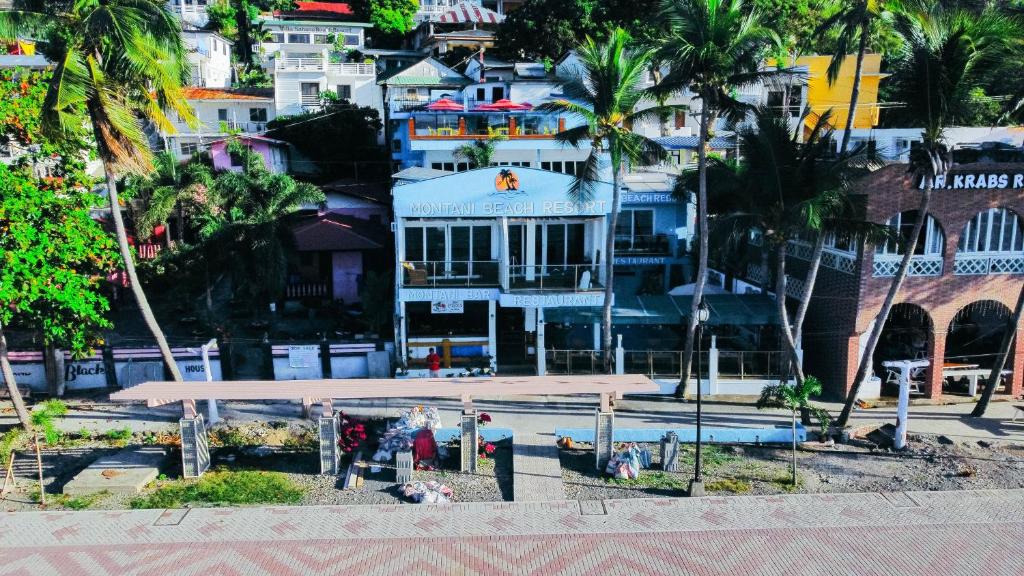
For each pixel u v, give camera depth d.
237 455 23.44
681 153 43.41
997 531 18.97
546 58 56.00
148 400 21.23
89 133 24.70
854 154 24.81
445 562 17.47
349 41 78.56
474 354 30.92
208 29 76.31
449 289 29.75
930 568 17.33
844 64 37.66
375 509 20.05
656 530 19.00
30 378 28.53
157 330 24.98
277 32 77.25
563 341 31.72
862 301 27.56
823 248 29.67
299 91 58.66
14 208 22.41
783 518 19.66
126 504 20.19
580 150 40.12
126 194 35.00
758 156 24.88
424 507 20.14
